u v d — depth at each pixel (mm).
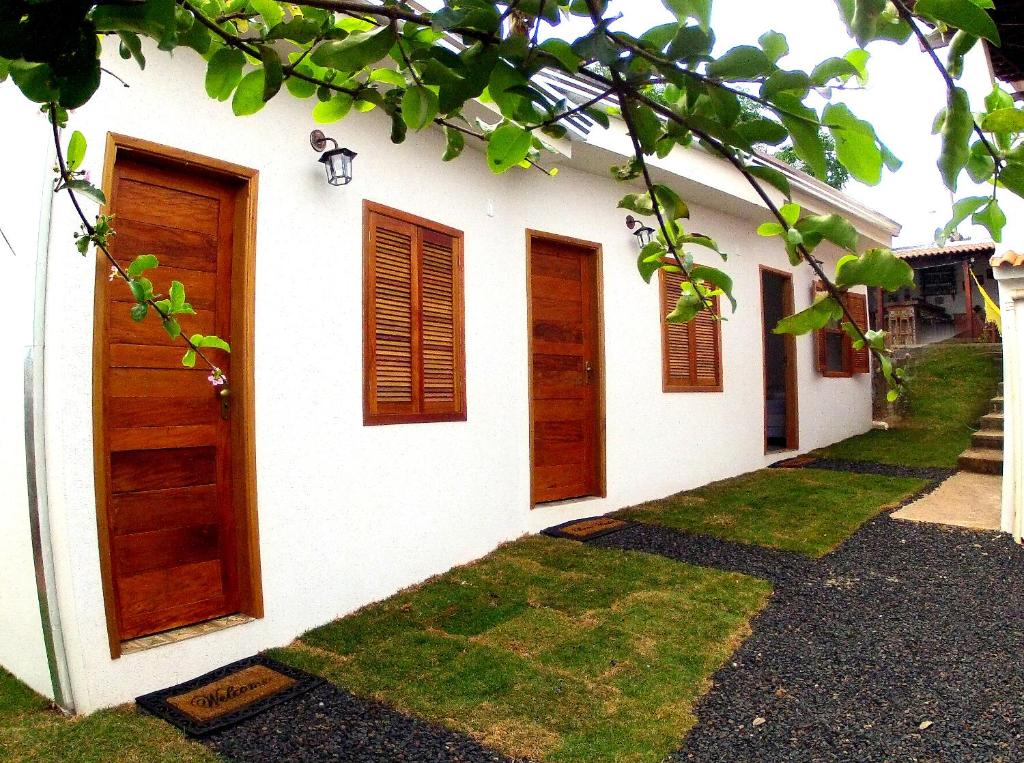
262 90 1256
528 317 5406
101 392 2896
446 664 3219
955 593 4023
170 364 3250
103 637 2857
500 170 1315
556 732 2639
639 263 1385
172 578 3232
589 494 6008
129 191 3088
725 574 4371
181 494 3281
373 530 4059
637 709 2797
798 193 7254
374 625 3693
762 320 8164
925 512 5770
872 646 3350
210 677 3117
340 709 2828
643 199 1334
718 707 2812
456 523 4672
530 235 5461
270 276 3541
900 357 12250
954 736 2559
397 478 4234
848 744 2525
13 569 3066
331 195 3879
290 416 3615
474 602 3994
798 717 2723
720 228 7461
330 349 3846
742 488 6863
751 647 3361
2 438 3066
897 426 10383
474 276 4918
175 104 3156
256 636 3389
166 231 3221
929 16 767
